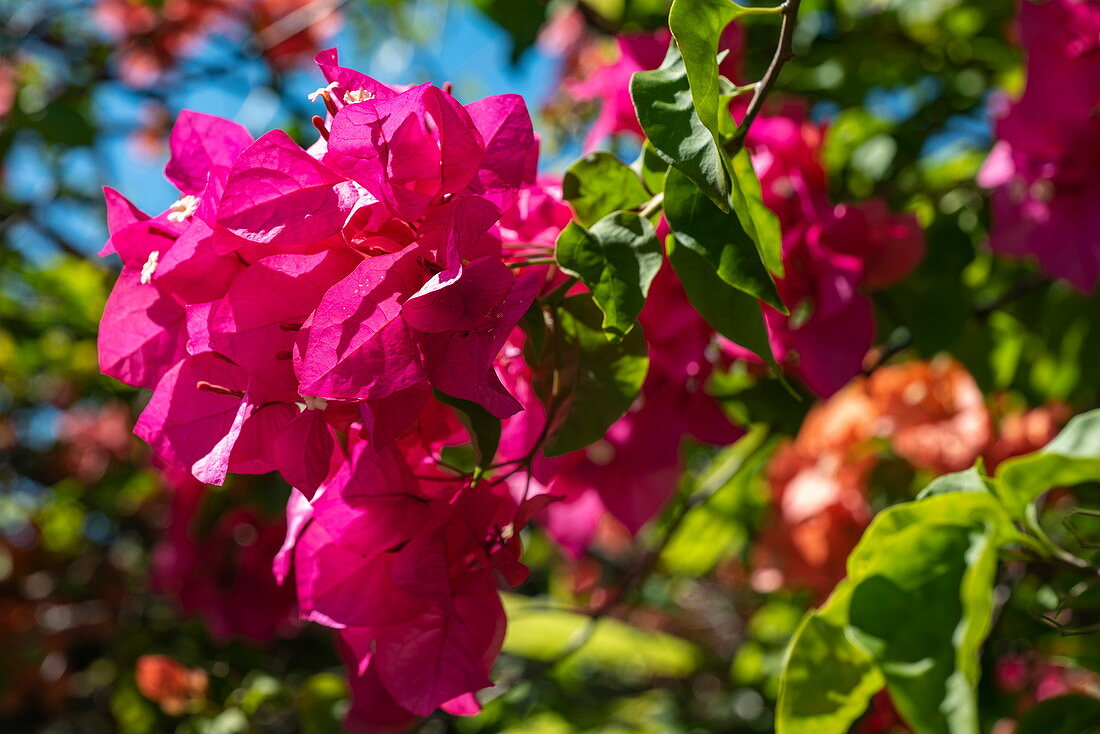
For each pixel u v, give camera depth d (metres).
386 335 0.42
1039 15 0.58
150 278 0.44
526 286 0.42
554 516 0.58
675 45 0.46
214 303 0.43
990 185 0.63
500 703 0.83
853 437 0.74
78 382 1.17
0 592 1.29
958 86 0.86
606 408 0.46
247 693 0.82
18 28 1.26
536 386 0.46
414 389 0.42
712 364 0.53
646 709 1.20
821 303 0.53
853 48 0.86
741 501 0.86
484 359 0.42
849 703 0.46
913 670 0.44
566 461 0.54
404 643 0.45
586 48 1.10
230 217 0.42
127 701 0.97
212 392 0.44
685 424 0.54
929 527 0.46
